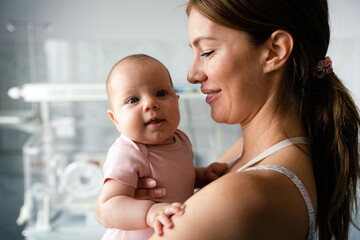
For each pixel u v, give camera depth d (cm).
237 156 90
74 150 275
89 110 354
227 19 65
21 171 363
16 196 306
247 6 65
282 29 65
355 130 74
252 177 57
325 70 71
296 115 71
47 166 253
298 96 70
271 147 68
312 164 69
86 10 342
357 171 75
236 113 71
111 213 67
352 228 155
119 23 343
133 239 71
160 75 78
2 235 242
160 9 339
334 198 72
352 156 73
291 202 58
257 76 69
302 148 68
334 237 78
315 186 66
